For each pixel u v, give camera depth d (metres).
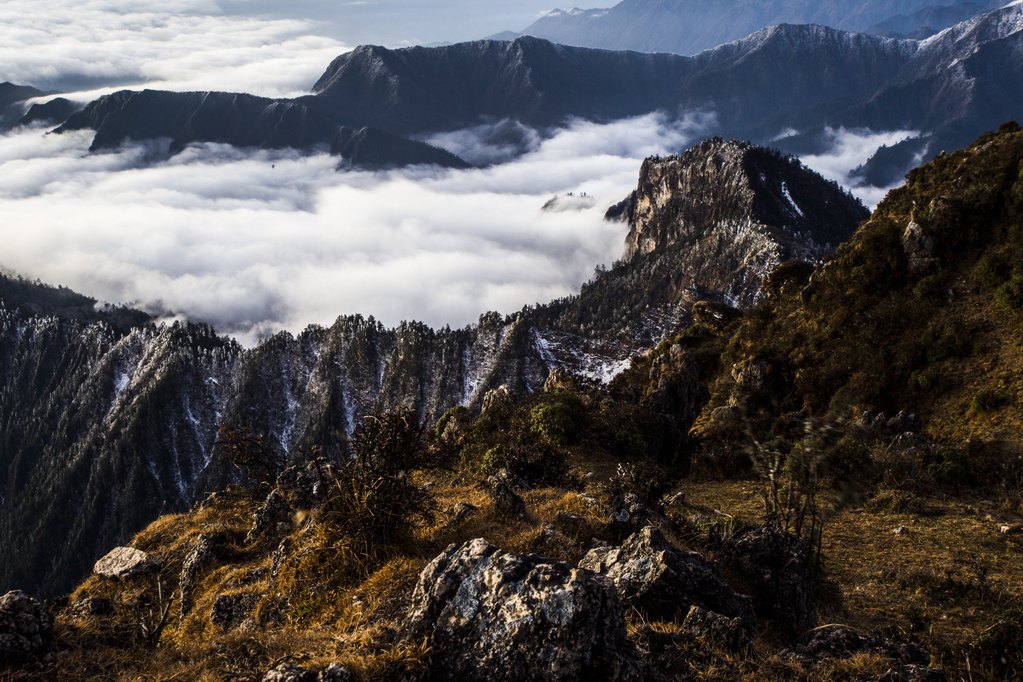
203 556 13.42
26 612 8.41
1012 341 38.16
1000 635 11.77
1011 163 43.72
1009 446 30.52
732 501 23.17
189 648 8.65
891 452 26.53
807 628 10.76
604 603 7.03
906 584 15.94
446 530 12.60
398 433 12.49
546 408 26.73
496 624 7.02
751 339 49.69
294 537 12.53
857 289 46.72
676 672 7.83
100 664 8.33
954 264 43.75
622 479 19.86
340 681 6.71
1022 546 18.61
